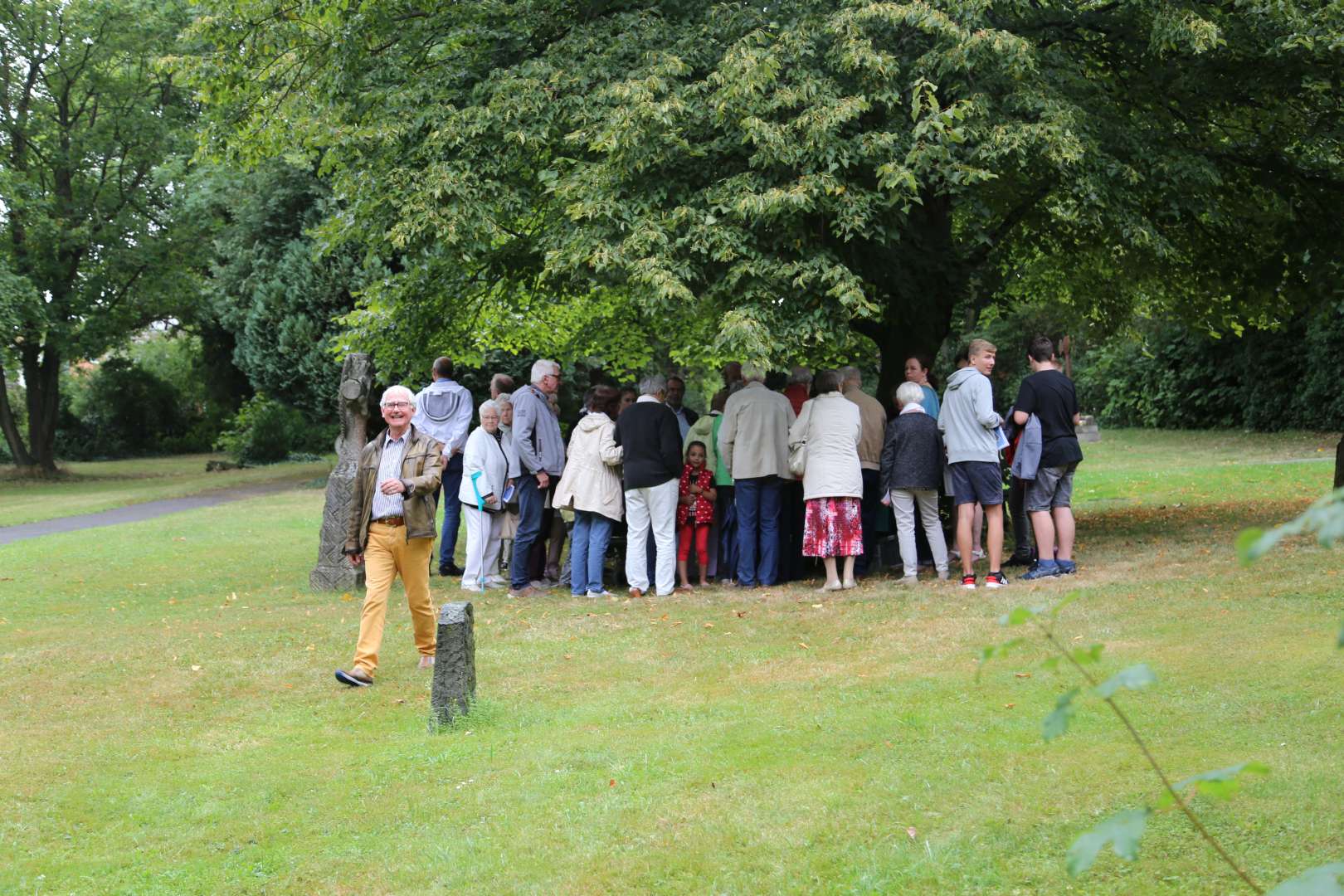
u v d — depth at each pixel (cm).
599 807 522
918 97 1038
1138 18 1182
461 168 1180
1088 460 2528
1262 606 822
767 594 1084
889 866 434
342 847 499
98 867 487
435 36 1316
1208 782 195
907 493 1081
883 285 1249
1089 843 190
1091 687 200
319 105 1338
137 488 3169
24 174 3425
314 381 3109
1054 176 1153
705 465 1166
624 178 1113
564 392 2880
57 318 3516
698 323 1278
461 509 1305
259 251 3191
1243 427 3017
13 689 812
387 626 998
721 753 588
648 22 1216
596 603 1077
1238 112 1340
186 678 830
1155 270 1459
